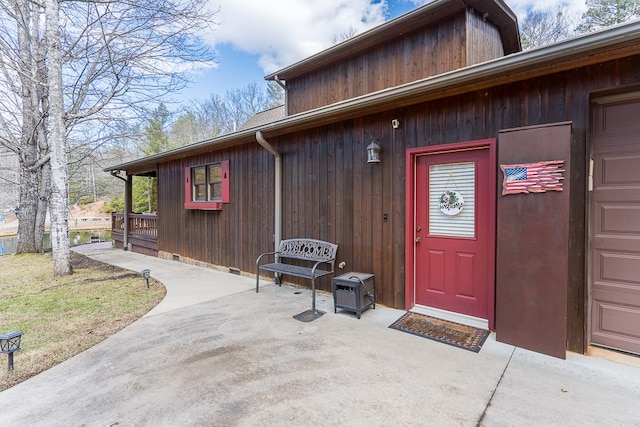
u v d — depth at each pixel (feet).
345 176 14.58
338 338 10.25
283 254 16.40
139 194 78.33
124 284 17.54
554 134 8.70
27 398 7.23
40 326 11.43
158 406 6.89
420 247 12.65
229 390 7.47
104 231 71.15
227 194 20.83
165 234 27.14
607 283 8.93
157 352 9.45
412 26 16.89
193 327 11.34
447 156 11.85
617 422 6.22
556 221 8.73
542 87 9.47
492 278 10.57
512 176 9.37
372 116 13.56
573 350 9.00
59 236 19.40
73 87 24.41
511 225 9.46
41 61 25.63
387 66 18.31
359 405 6.84
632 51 7.84
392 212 12.97
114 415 6.61
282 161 17.49
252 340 10.20
